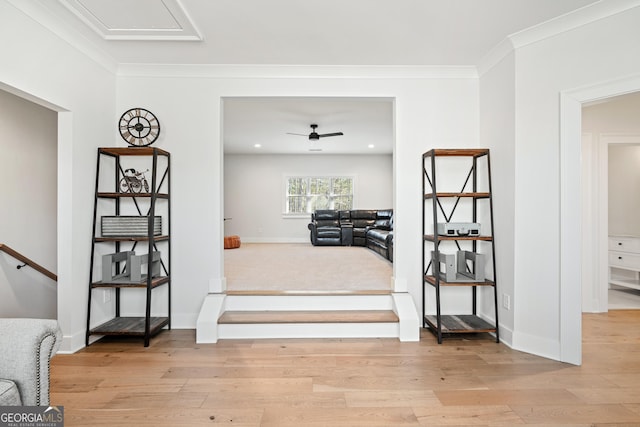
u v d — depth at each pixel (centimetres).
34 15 233
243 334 308
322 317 317
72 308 276
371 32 269
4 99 326
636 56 227
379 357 268
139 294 335
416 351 280
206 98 334
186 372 242
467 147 340
